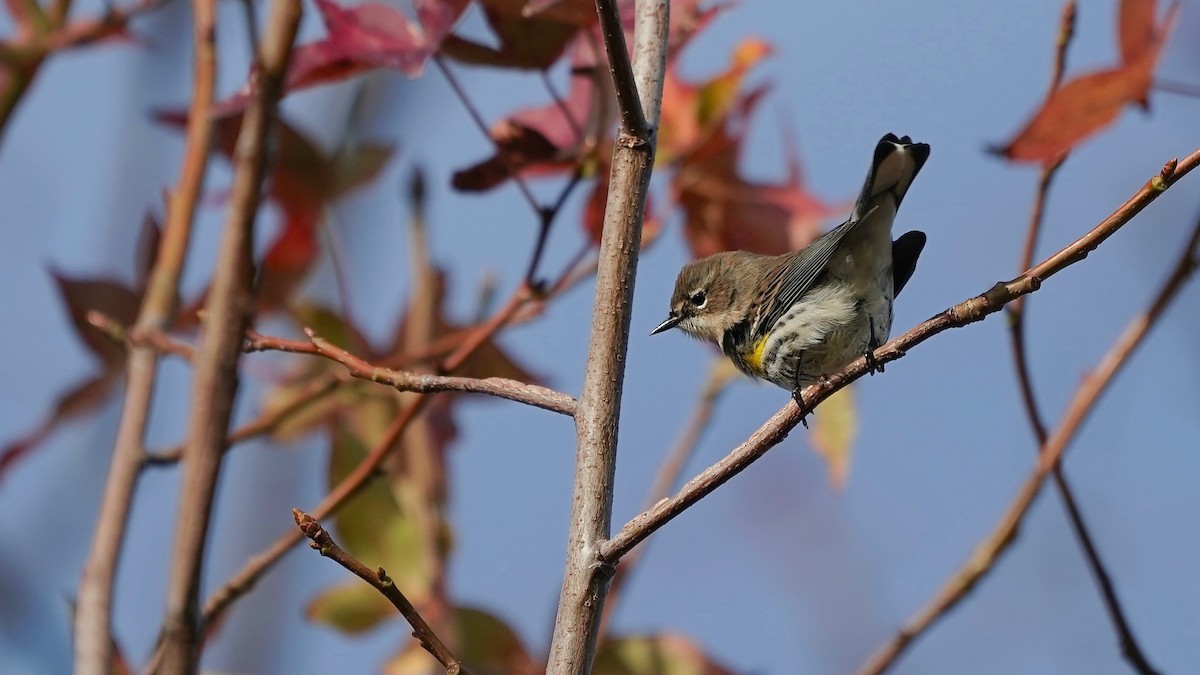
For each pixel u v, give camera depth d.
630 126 7.48
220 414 8.22
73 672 8.34
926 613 10.01
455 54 8.77
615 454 7.25
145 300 10.38
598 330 7.40
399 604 6.53
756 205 10.77
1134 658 9.75
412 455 10.80
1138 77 8.16
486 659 10.31
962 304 7.30
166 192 10.09
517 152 9.18
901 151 10.05
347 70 8.62
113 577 8.70
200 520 8.08
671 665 10.09
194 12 10.22
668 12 8.20
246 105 8.50
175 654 7.98
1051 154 8.44
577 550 7.03
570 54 9.68
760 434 7.10
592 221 9.66
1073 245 7.02
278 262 10.95
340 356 8.02
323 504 9.20
